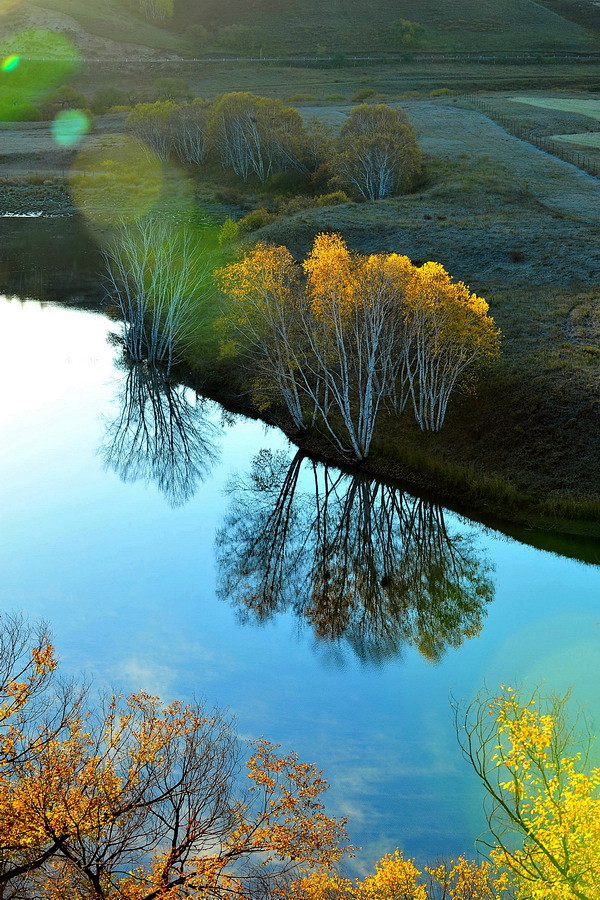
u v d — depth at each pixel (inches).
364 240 3024.1
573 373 1892.2
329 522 1718.8
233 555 1560.0
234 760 889.5
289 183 4426.7
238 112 4687.5
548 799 559.2
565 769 573.0
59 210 4426.7
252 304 1956.2
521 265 2662.4
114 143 5644.7
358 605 1433.3
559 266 2608.3
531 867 572.1
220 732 864.9
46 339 2760.8
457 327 1800.0
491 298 2399.1
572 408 1786.4
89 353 2655.0
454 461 1791.3
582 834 540.4
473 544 1555.1
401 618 1384.1
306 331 1840.6
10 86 7691.9
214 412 2249.0
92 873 578.6
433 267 1820.9
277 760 745.0
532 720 583.8
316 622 1354.6
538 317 2235.5
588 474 1649.9
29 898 576.4
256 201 4345.5
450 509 1668.3
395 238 2982.3
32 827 561.9
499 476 1705.2
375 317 1776.6
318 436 1996.8
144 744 661.3
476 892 636.1
